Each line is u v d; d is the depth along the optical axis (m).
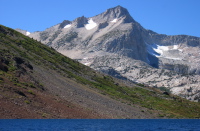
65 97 104.44
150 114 135.75
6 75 96.50
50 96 97.81
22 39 187.75
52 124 79.44
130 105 138.12
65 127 75.81
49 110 85.81
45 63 154.38
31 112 79.12
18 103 79.69
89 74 183.38
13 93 83.56
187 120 138.50
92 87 148.25
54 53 195.88
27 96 86.94
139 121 114.25
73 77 154.62
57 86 115.62
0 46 143.50
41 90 99.31
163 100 182.00
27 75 107.94
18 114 74.75
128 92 175.75
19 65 115.69
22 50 159.38
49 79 121.94
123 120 109.56
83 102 108.00
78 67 190.88
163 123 113.00
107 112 108.75
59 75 141.50
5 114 72.06
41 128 69.44
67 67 174.38
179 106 175.38
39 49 183.00
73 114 90.56
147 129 87.31
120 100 141.50
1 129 63.16
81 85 140.62
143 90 194.38
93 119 105.00
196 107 183.50
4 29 186.50
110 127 85.75
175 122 121.62
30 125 72.94
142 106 147.38
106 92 149.50
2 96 78.75
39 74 121.94
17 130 63.38
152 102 168.88
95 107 108.31
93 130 75.38
